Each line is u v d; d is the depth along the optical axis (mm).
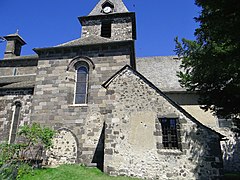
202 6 8938
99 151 13266
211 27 8758
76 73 15711
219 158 10414
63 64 15828
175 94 18109
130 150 11117
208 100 12125
